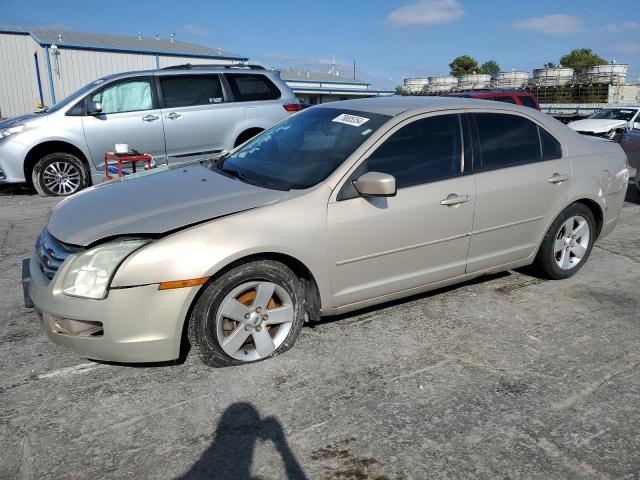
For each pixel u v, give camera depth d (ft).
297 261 10.96
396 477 7.93
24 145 26.66
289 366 10.88
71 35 89.20
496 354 11.54
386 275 12.16
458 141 13.10
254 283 10.52
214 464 8.16
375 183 10.73
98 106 26.55
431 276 12.89
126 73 27.73
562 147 14.94
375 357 11.33
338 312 11.91
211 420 9.19
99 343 9.67
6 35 84.58
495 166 13.53
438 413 9.46
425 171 12.46
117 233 9.78
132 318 9.55
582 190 14.99
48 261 10.12
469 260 13.44
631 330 12.75
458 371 10.85
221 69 29.58
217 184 11.93
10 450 8.41
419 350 11.66
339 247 11.27
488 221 13.39
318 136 13.11
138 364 10.91
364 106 13.67
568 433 8.97
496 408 9.63
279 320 11.04
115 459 8.25
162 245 9.64
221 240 9.93
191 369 10.75
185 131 28.32
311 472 8.02
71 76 78.54
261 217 10.46
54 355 11.32
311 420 9.21
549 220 14.65
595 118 56.85
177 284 9.62
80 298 9.57
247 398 9.82
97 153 27.53
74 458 8.26
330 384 10.29
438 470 8.09
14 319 13.07
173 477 7.90
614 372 10.89
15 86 86.38
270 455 8.36
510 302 14.25
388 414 9.40
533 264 15.75
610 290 15.20
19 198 27.66
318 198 11.09
